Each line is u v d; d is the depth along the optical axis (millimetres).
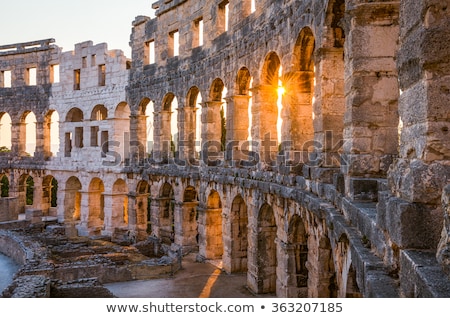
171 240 46906
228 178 33844
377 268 9727
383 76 14781
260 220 29266
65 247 42094
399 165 9977
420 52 8695
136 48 52469
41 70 64938
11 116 67062
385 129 14812
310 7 21453
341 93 19641
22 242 42219
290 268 24297
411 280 8055
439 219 8688
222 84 39188
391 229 9383
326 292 18562
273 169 27609
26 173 65062
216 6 38312
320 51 19531
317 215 17812
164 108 48281
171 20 46562
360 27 14836
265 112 30156
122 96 54188
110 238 50781
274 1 27266
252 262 30188
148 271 34125
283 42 25844
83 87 59656
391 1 14547
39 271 30641
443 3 8539
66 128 61500
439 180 8680
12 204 58219
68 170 59719
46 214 64312
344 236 13477
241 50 33094
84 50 59656
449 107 8625
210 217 39062
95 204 57969
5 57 68000
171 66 46344
